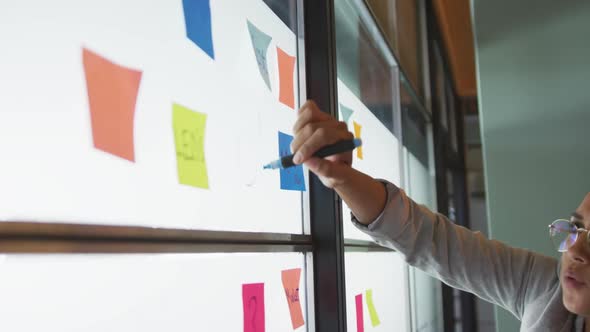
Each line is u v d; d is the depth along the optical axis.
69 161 0.51
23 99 0.47
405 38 2.36
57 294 0.50
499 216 2.00
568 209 1.93
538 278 1.05
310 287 1.08
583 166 1.94
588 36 2.01
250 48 0.93
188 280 0.71
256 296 0.88
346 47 1.55
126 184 0.59
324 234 1.10
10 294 0.45
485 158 2.05
